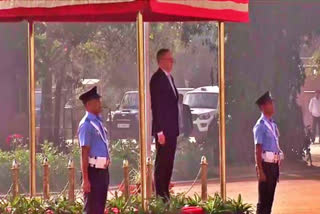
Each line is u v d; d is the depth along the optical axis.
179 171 35.97
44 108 42.28
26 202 19.83
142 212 18.53
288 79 43.38
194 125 43.41
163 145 19.88
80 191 23.20
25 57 41.81
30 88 21.62
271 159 19.80
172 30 46.03
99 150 17.08
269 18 42.94
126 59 45.34
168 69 19.97
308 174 37.78
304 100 54.59
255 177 36.69
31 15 18.25
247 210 20.39
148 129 28.70
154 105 19.83
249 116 42.38
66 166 30.89
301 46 46.34
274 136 19.86
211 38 45.53
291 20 43.22
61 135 43.47
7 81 42.00
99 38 44.00
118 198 19.66
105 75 46.03
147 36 29.59
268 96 19.94
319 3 43.38
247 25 42.56
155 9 16.89
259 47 42.94
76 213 19.39
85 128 17.02
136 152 34.47
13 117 42.28
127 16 22.22
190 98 45.66
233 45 42.66
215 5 18.88
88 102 17.09
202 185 21.05
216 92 45.75
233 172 38.66
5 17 20.06
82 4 17.39
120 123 46.06
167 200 19.69
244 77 42.62
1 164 30.56
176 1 17.50
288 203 27.59
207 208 19.75
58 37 42.19
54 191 30.23
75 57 43.47
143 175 18.42
